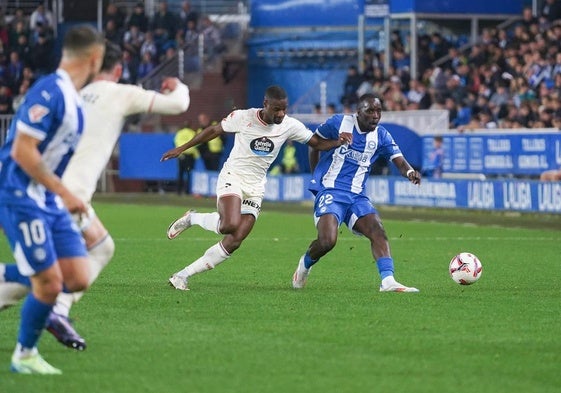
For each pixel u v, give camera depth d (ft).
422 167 216.74
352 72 265.54
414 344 69.26
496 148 201.87
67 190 56.80
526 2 274.98
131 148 276.82
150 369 60.80
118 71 73.05
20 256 57.98
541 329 75.97
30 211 57.77
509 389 56.90
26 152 56.24
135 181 285.02
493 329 75.66
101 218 198.39
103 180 285.43
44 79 57.72
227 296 92.58
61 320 64.64
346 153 97.86
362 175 98.43
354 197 98.43
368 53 269.64
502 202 199.52
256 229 174.91
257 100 308.60
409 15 265.34
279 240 154.71
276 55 307.37
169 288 98.07
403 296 93.09
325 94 290.97
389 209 221.05
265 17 309.01
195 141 96.99
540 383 58.49
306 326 75.97
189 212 100.99
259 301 89.30
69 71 59.16
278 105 95.55
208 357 64.23
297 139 97.96
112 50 72.38
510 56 243.40
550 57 234.17
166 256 130.62
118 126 70.79
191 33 302.86
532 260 128.16
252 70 308.60
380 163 229.25
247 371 60.44
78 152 70.13
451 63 263.08
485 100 231.71
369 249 141.49
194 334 72.38
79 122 58.49
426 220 194.29
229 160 98.73
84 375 59.16
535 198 192.95
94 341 69.41
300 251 138.10
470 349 67.82
